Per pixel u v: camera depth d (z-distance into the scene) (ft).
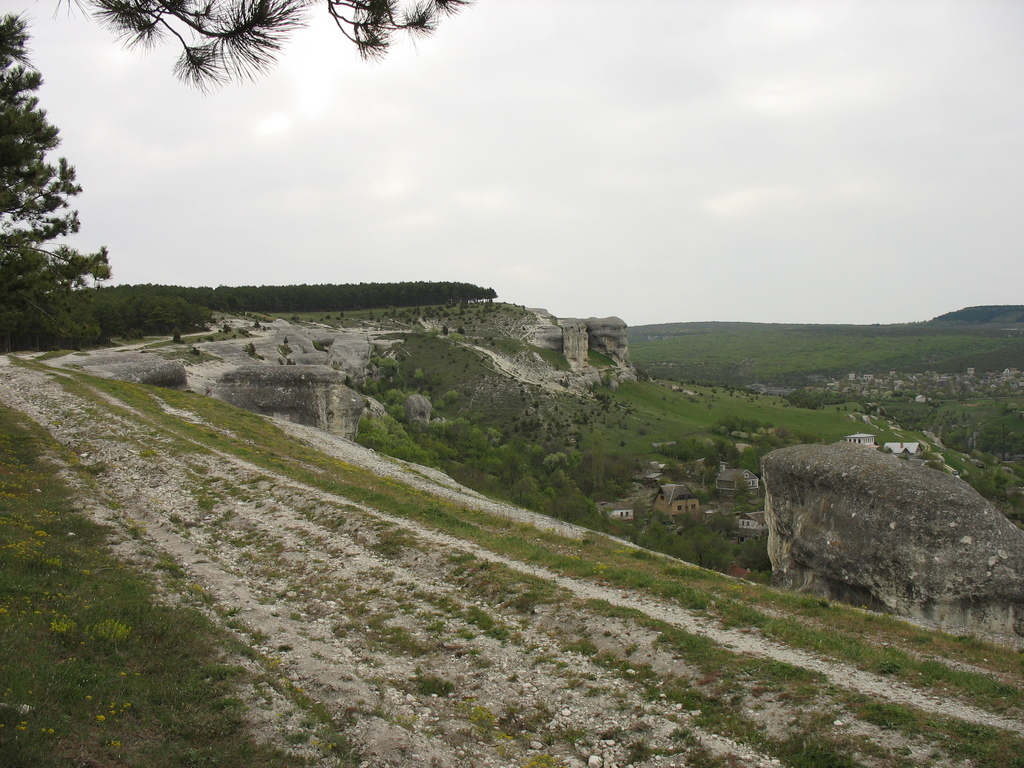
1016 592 69.51
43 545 52.08
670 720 36.96
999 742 32.27
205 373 202.18
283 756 30.58
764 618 50.49
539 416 412.57
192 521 72.54
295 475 93.40
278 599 54.39
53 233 78.18
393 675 42.32
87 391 128.06
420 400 375.66
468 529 74.18
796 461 91.35
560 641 47.16
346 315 578.66
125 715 31.12
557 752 34.86
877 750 32.07
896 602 74.18
